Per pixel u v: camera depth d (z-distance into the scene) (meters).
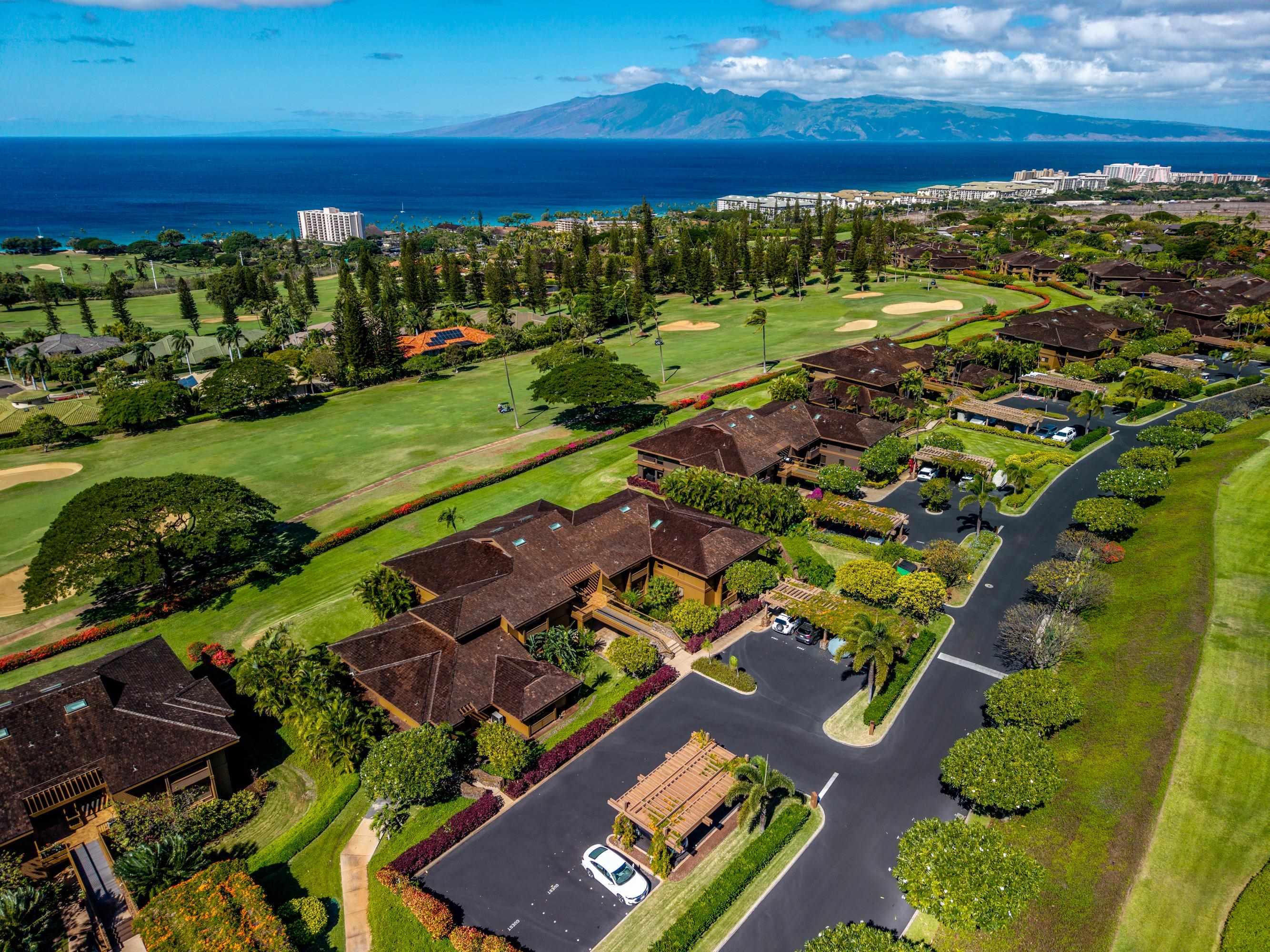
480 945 31.62
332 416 107.25
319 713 41.59
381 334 126.38
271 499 79.19
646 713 46.16
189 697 42.69
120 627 56.34
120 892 35.22
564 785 41.00
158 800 38.56
